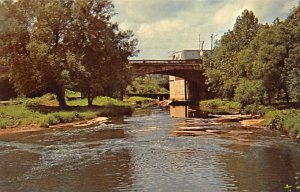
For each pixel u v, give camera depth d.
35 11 59.41
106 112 63.34
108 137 37.16
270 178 19.81
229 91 78.50
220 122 49.22
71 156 27.42
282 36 53.59
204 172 21.58
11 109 55.94
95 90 65.62
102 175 21.56
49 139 36.44
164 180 20.11
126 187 19.03
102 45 62.53
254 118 51.50
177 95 123.38
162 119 56.28
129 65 74.12
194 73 101.19
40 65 56.59
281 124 38.84
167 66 94.69
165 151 28.66
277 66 52.88
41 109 59.03
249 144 30.58
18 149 30.84
